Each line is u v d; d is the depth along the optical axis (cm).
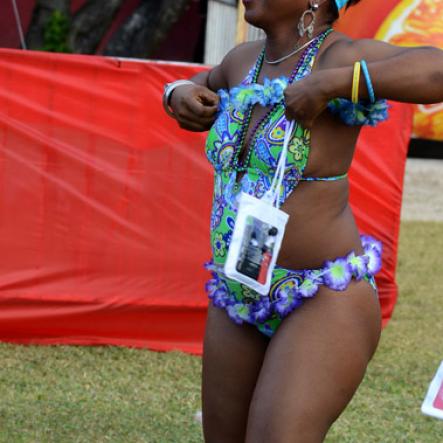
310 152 414
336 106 409
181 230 908
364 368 421
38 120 887
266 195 407
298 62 423
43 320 902
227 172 430
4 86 880
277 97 412
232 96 430
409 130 929
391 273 955
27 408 731
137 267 910
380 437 712
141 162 898
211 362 452
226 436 457
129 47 2144
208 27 2203
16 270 901
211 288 450
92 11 2064
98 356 880
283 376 405
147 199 903
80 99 888
